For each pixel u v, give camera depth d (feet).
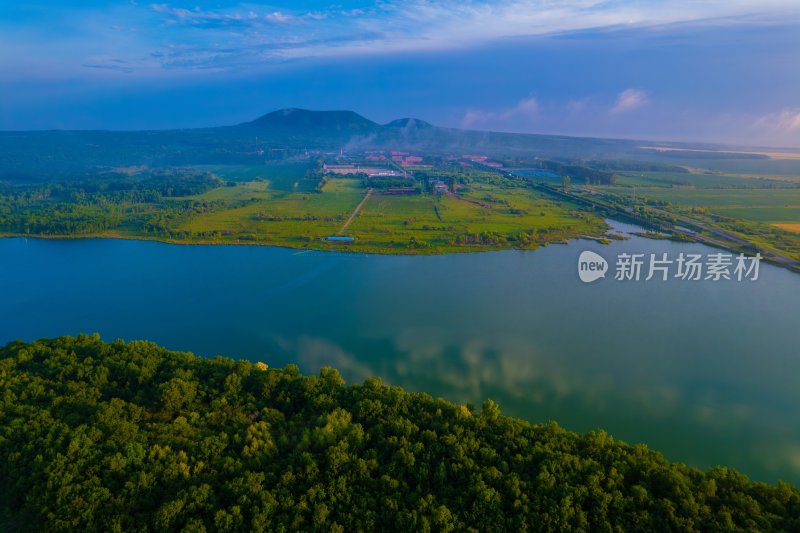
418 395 295.07
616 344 449.48
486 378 391.04
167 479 221.87
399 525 203.82
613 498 210.59
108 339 462.19
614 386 380.58
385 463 237.25
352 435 248.32
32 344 342.64
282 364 412.98
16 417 259.19
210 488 216.33
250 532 199.11
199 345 448.65
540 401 360.69
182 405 288.92
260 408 293.02
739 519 202.28
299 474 225.56
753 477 288.71
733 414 347.56
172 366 321.11
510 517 205.98
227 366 324.60
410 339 458.91
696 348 440.86
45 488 213.66
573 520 203.31
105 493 210.79
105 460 225.97
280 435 261.85
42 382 293.84
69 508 203.92
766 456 306.14
